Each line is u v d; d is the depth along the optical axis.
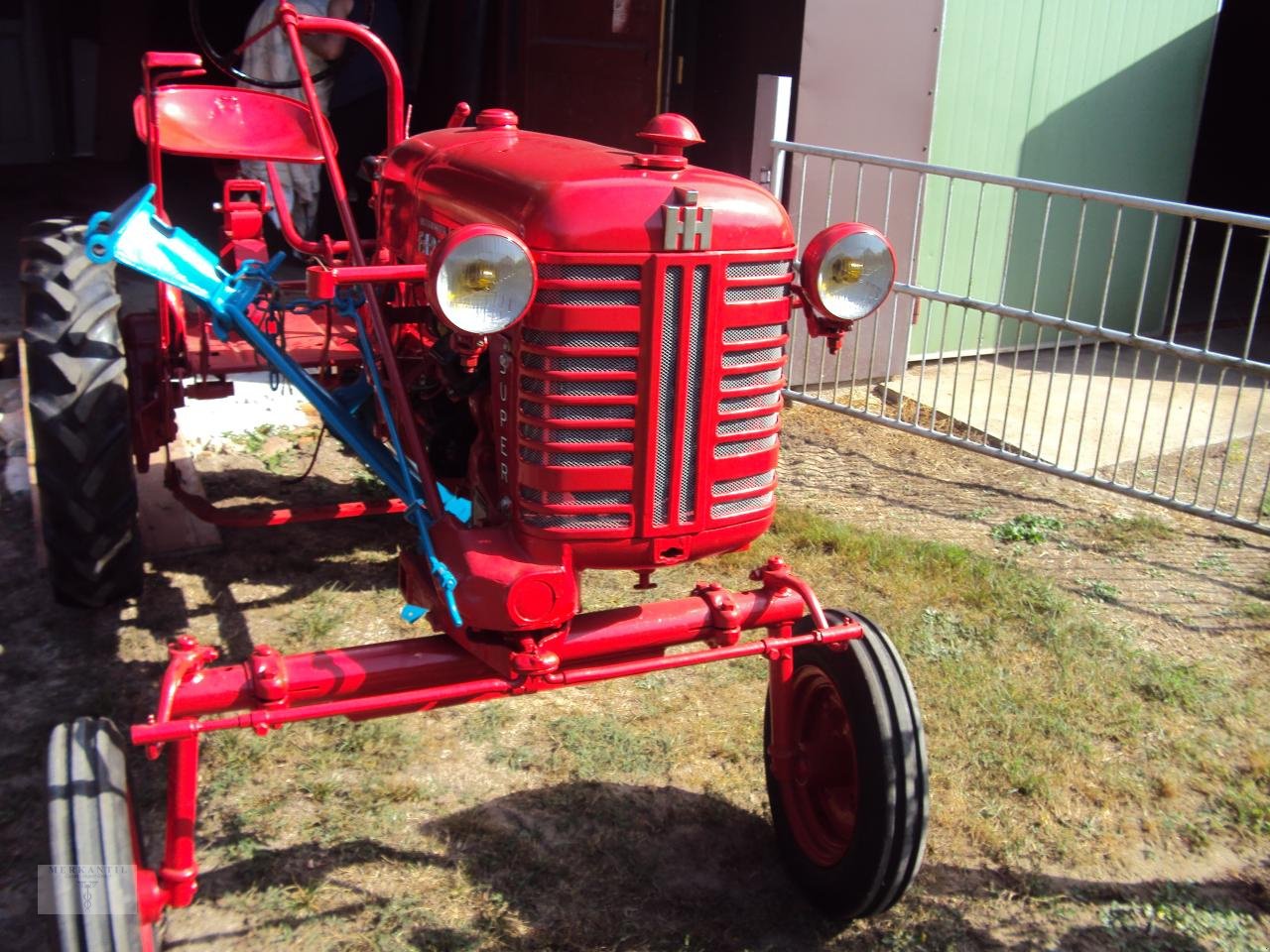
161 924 2.82
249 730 3.53
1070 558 5.00
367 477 5.22
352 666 2.56
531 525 2.57
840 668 2.86
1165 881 3.20
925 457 6.04
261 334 3.17
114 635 3.97
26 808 3.18
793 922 2.98
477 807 3.29
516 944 2.84
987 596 4.50
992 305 5.83
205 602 4.20
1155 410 6.79
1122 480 5.79
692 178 2.54
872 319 7.04
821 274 2.64
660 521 2.61
